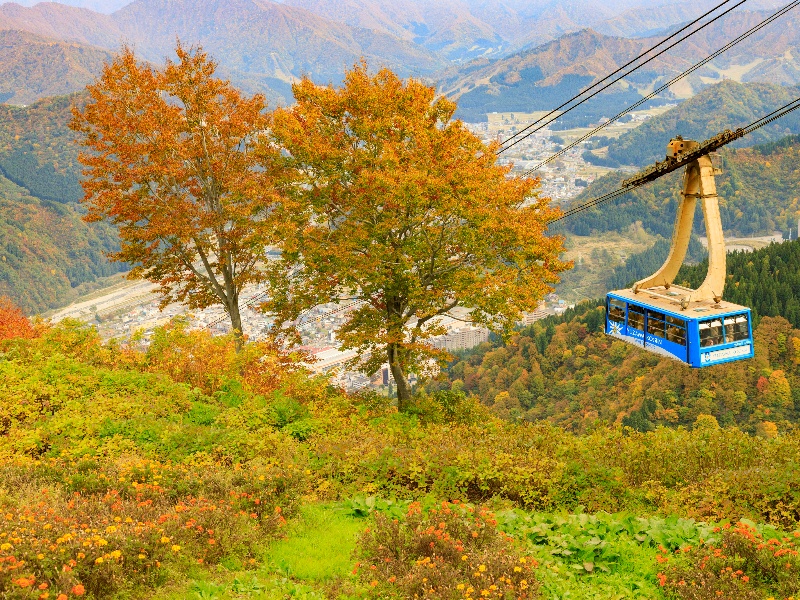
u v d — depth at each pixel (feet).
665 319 55.42
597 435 54.75
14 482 39.52
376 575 31.32
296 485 42.27
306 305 73.87
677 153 56.13
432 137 66.44
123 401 59.26
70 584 26.30
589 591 31.27
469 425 70.44
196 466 46.39
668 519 38.47
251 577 31.19
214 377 68.13
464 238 67.15
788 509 40.88
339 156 70.33
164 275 84.89
